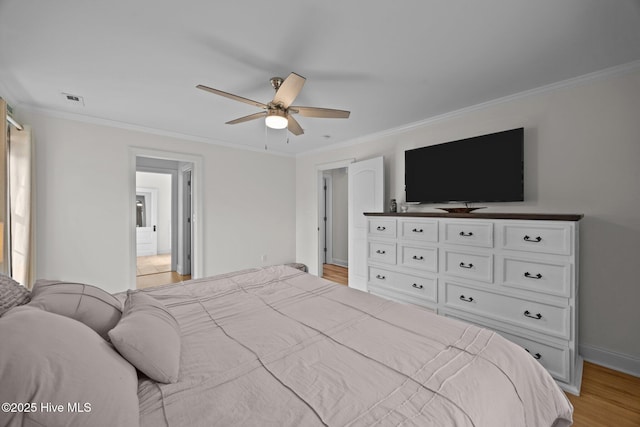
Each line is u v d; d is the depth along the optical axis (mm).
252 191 4629
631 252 2043
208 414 781
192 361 1063
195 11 1477
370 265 3166
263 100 2664
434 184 3064
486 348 1150
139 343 932
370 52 1872
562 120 2322
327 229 6352
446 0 1404
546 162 2404
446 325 1382
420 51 1862
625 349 2068
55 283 1208
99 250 3217
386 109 2904
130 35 1681
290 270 2502
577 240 1936
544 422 1033
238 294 1874
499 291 2176
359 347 1168
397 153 3604
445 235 2502
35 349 672
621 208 2074
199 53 1875
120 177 3352
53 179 2945
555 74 2176
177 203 5578
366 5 1437
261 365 1041
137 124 3406
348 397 854
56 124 2959
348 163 4254
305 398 853
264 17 1525
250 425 744
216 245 4219
